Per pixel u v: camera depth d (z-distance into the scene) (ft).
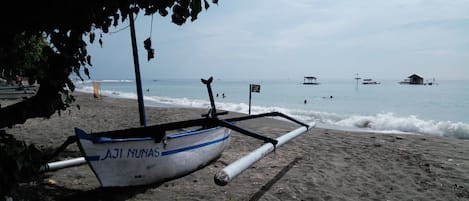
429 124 47.78
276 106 95.76
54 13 7.97
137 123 37.09
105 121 37.91
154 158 13.97
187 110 54.54
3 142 7.59
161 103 90.79
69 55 9.02
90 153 11.72
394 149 24.82
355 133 33.14
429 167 19.43
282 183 15.89
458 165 20.03
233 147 23.98
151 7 8.78
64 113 43.62
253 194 14.26
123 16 8.95
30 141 23.98
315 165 19.47
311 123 20.89
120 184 13.05
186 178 16.10
